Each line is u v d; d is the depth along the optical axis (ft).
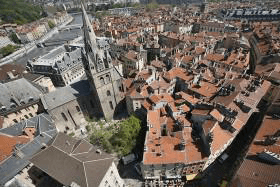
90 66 248.52
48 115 281.13
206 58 419.95
